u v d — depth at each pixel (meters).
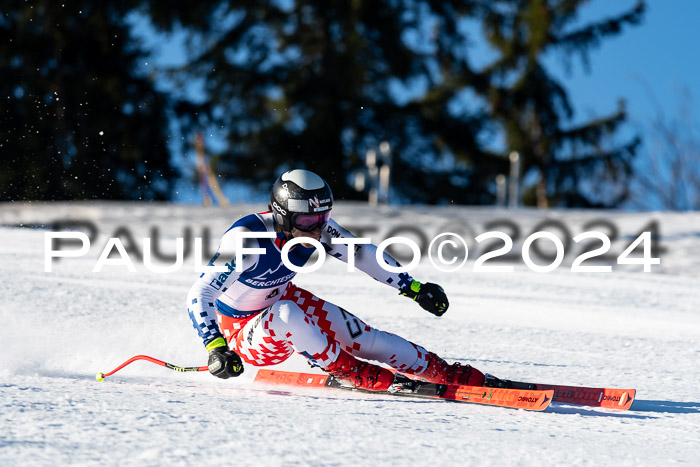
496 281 27.34
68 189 77.00
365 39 87.69
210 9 90.06
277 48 92.38
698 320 20.22
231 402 8.38
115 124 81.25
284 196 9.20
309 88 88.19
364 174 89.62
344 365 9.59
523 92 93.50
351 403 8.83
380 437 6.92
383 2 88.44
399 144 92.75
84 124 80.81
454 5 91.94
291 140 88.00
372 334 9.85
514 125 94.62
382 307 19.19
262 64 91.38
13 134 76.94
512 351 13.91
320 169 87.06
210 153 87.00
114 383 9.45
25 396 7.89
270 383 10.27
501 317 18.78
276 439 6.59
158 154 84.12
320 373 11.13
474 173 95.19
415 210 56.91
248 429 6.91
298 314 9.41
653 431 7.93
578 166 95.00
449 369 9.95
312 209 9.18
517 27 94.62
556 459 6.50
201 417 7.31
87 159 79.19
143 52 86.81
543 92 93.12
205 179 67.25
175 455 5.92
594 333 16.78
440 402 9.21
